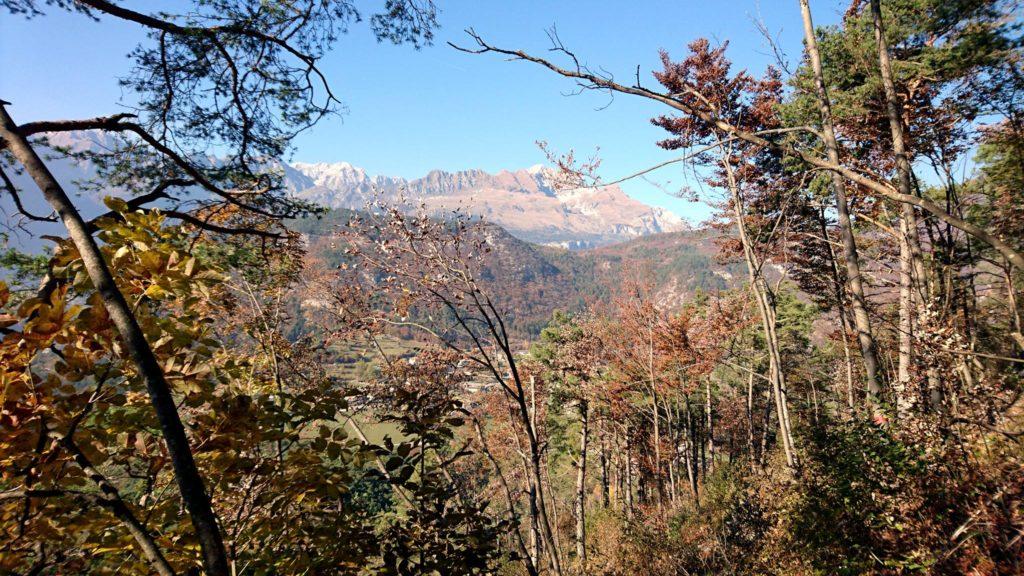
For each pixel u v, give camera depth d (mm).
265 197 6578
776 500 8148
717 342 14383
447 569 2980
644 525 14203
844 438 6680
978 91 8023
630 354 15859
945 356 5133
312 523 2875
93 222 2271
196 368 2240
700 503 16078
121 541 2111
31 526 1973
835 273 12695
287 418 2686
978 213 9570
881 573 4758
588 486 31094
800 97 10172
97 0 4203
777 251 10445
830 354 20953
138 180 5992
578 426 23031
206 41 5301
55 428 1899
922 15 8234
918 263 7668
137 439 2213
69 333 1947
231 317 7059
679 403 21656
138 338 1608
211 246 7039
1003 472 4059
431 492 3191
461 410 3564
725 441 29312
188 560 2203
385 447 3232
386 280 5164
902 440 5320
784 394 8602
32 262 5145
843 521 5742
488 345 6078
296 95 6117
